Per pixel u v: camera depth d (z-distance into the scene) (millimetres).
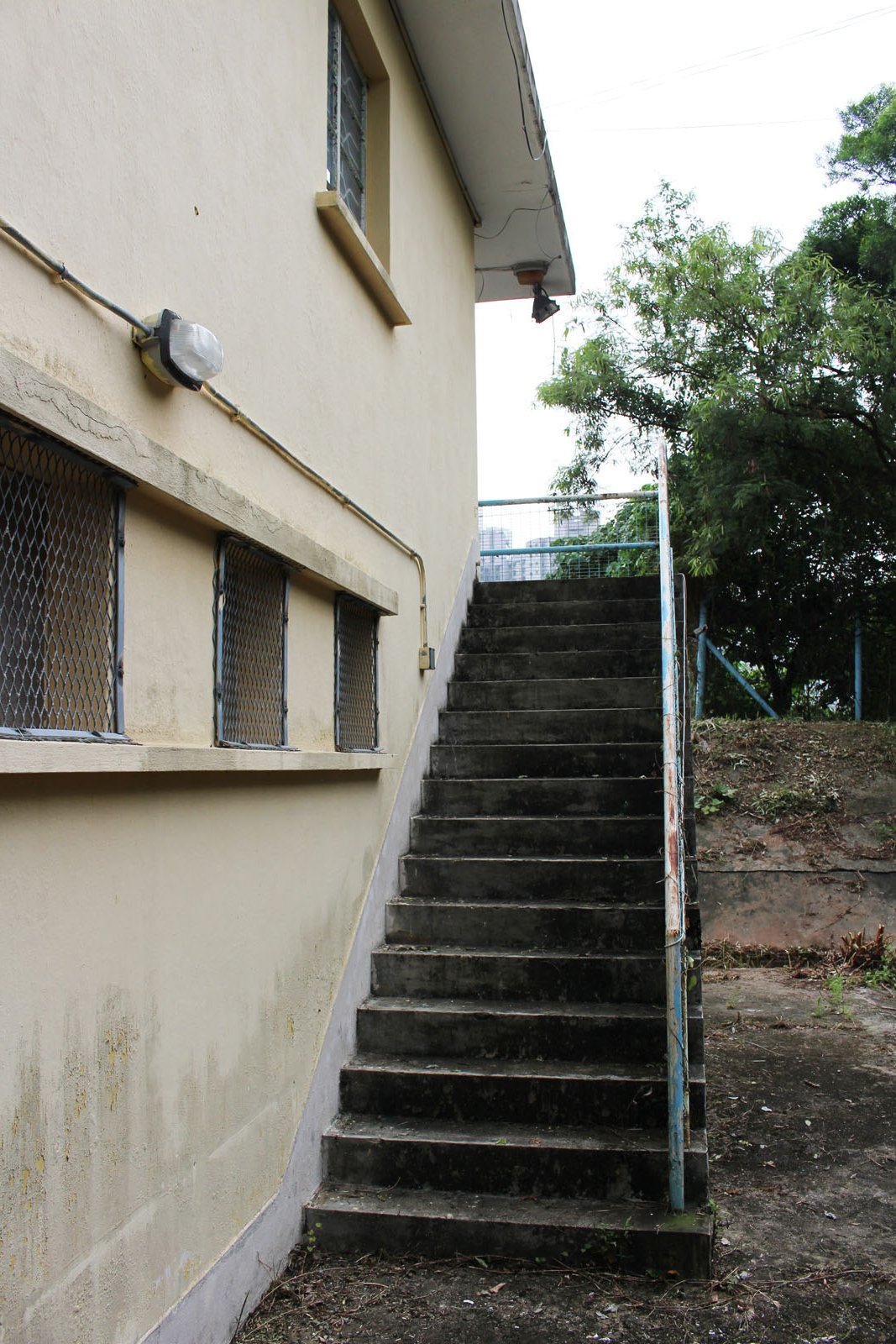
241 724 3219
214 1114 2887
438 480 6277
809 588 11648
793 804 8641
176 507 2699
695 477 10844
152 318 2641
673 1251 3281
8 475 2137
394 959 4422
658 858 4875
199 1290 2742
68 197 2297
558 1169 3580
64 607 2293
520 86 6086
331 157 4684
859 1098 4902
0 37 2061
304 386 3850
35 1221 2053
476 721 5945
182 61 2893
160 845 2611
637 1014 4070
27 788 2068
